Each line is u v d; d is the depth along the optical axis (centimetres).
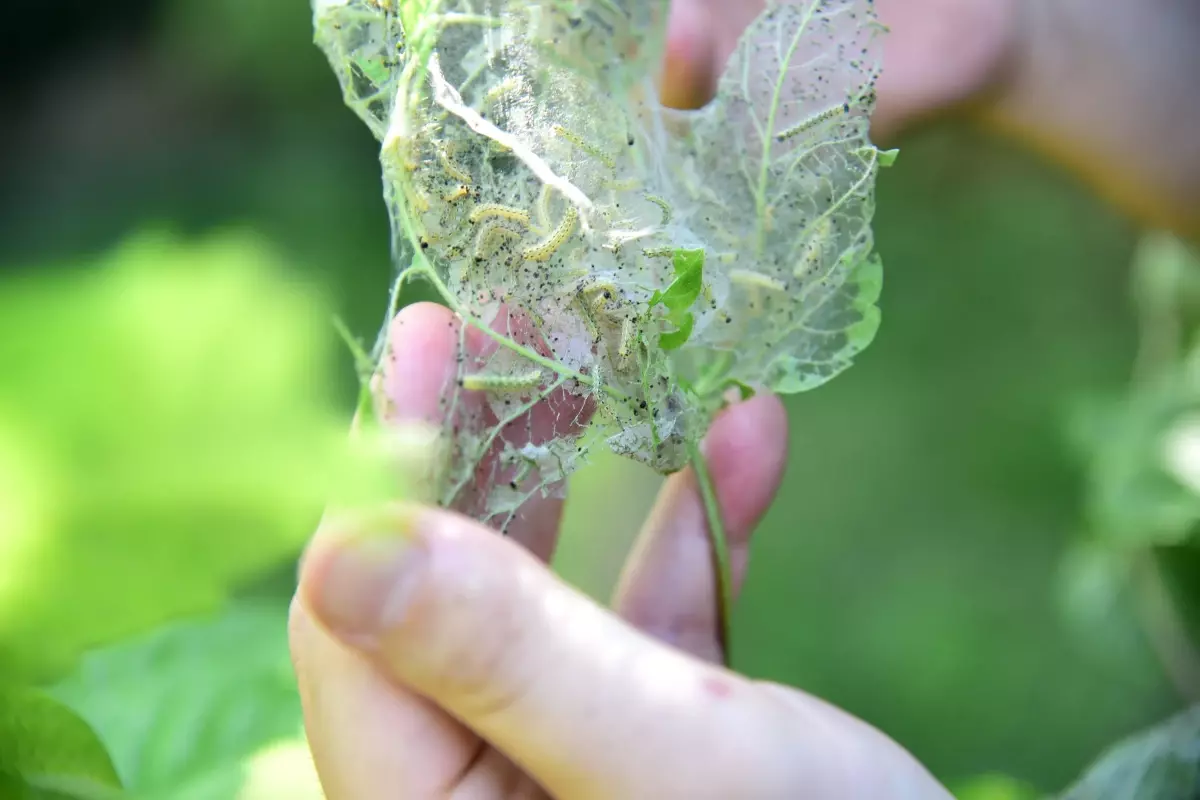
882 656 81
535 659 25
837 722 27
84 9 124
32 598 13
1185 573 47
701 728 25
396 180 28
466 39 29
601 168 30
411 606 25
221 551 13
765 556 87
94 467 12
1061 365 100
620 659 26
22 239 111
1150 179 48
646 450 29
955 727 76
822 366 31
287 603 41
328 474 13
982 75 44
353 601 25
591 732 25
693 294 28
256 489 13
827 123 30
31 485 12
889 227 111
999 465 93
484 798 28
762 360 31
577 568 71
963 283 106
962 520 89
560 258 29
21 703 23
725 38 39
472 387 28
